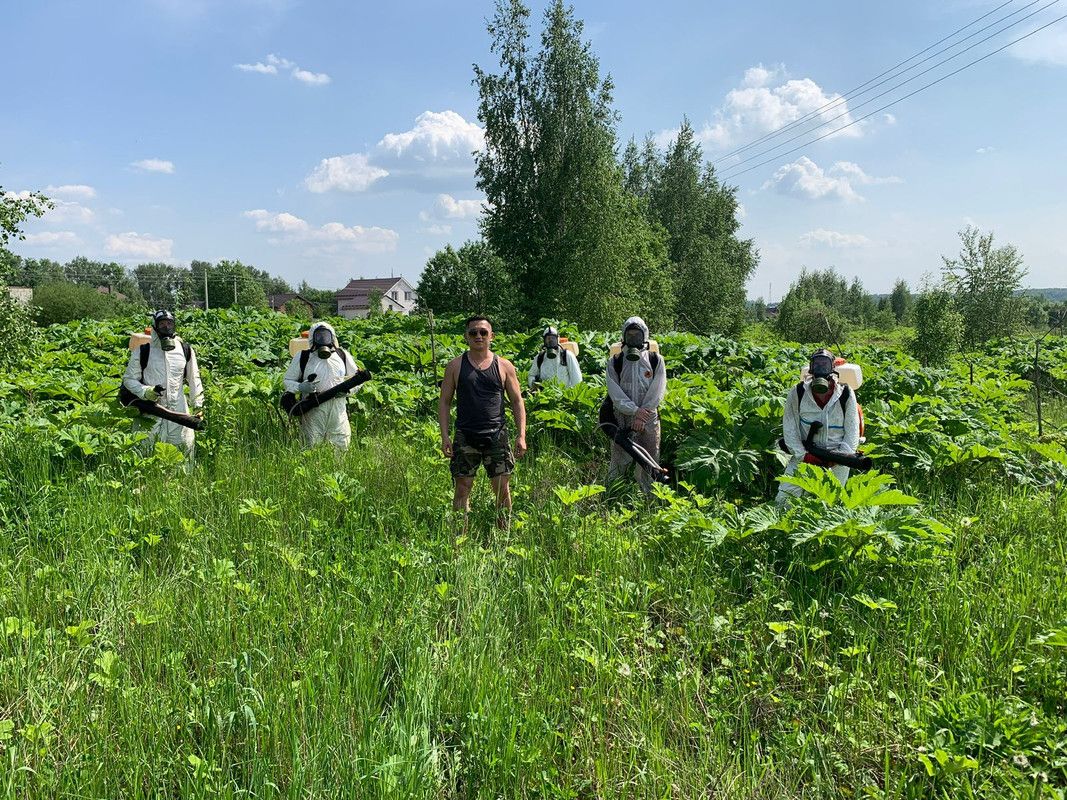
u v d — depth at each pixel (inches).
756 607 168.9
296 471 250.4
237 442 301.9
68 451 254.8
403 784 108.4
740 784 117.0
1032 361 712.4
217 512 215.9
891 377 457.7
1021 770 117.7
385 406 382.9
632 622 165.5
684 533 199.6
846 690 137.3
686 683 139.7
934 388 442.9
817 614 165.8
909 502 190.9
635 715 131.6
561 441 344.2
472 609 163.2
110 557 180.4
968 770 116.0
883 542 182.2
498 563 189.2
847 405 232.8
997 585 179.3
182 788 107.0
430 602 165.8
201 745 119.3
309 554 188.5
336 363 306.0
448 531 210.2
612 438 274.1
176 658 136.7
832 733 131.3
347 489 228.8
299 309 1923.0
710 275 1956.2
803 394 237.3
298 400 302.4
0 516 208.1
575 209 1407.5
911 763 122.4
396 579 174.2
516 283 1513.3
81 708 121.7
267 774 111.2
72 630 142.2
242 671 133.6
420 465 273.0
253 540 198.8
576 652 146.5
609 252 1371.8
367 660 140.9
